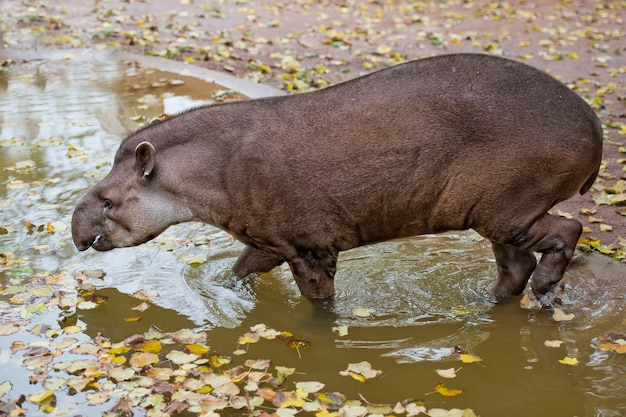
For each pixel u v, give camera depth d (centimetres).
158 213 689
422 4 2106
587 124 637
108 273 771
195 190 675
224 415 548
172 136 684
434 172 635
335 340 664
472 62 645
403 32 1778
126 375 586
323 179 645
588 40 1747
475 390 589
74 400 563
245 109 674
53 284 739
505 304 718
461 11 2045
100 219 696
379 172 639
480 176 633
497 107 627
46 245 813
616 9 2102
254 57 1498
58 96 1253
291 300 733
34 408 554
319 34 1702
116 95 1252
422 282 761
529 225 653
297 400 557
